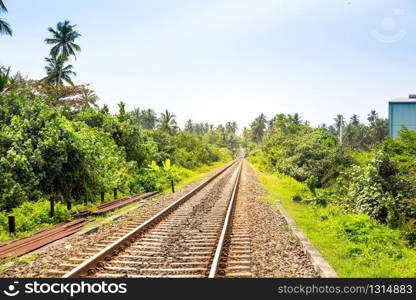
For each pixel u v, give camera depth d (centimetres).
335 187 1684
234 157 14925
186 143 4753
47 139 1256
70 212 1127
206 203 1416
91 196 1430
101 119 2080
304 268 630
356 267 645
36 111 1375
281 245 775
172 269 591
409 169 1237
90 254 680
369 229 887
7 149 1151
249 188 2059
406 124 3297
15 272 595
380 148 1517
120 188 1708
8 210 1047
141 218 1073
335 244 795
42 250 725
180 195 1686
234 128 17050
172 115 6359
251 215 1143
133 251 701
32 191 1176
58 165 1252
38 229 945
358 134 10688
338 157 2033
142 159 2236
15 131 1213
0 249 720
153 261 640
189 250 713
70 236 848
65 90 2991
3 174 1051
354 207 1206
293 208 1334
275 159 3603
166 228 930
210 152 7156
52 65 4041
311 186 1739
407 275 607
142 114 10100
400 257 732
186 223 1002
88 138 1577
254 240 814
